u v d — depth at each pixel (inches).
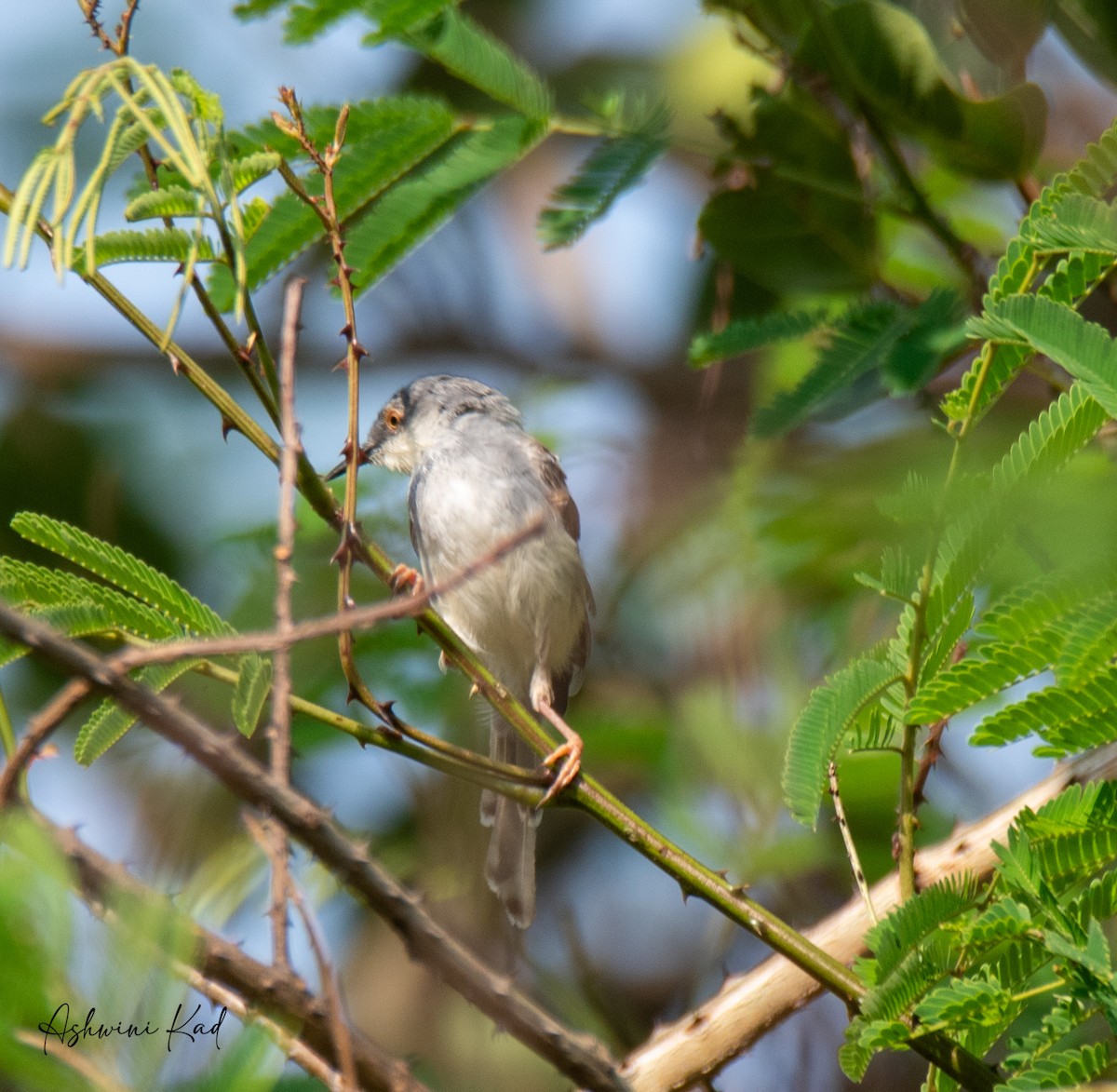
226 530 528.7
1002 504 228.8
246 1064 158.2
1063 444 223.8
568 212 325.1
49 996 143.8
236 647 183.8
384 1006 501.7
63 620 240.7
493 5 634.2
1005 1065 220.4
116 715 243.4
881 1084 448.5
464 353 674.8
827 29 347.6
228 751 193.9
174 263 248.4
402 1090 199.9
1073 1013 219.9
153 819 427.5
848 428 392.5
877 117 355.9
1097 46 381.7
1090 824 228.4
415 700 448.5
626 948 524.7
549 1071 475.8
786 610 446.6
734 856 425.7
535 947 517.0
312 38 304.8
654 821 462.6
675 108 402.9
